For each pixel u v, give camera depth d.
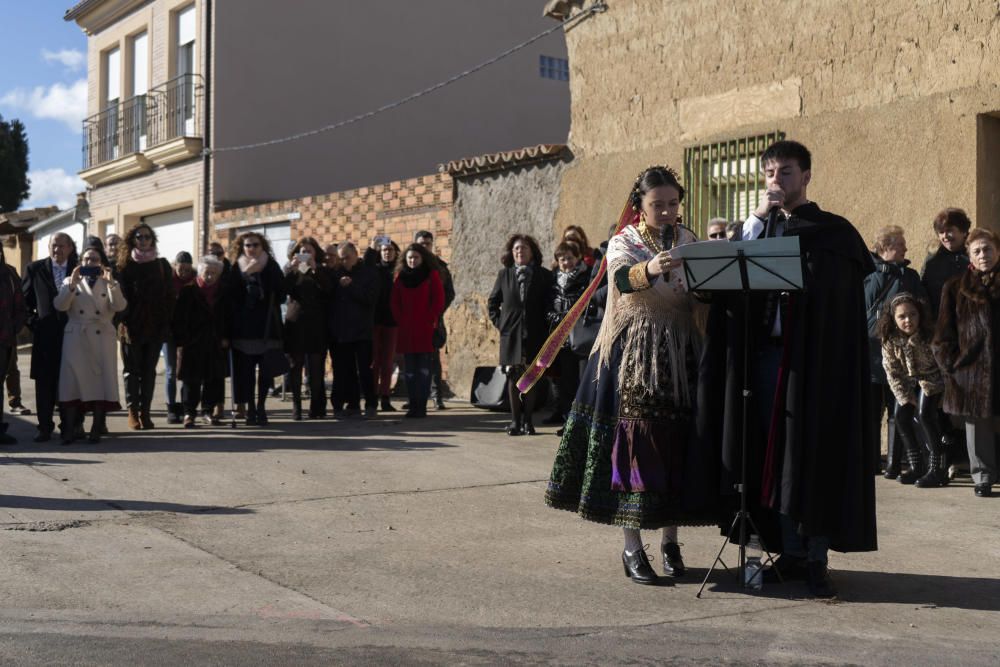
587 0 12.12
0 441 9.57
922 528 6.45
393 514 6.75
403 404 13.58
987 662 4.04
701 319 5.12
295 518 6.61
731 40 10.59
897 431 8.05
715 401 5.00
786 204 5.03
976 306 7.39
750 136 10.39
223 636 4.33
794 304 4.85
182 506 6.92
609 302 5.14
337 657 4.09
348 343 11.83
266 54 19.42
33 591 4.93
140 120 21.72
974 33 8.77
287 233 17.19
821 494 4.80
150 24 21.20
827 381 4.83
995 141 8.94
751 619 4.60
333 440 9.91
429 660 4.05
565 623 4.54
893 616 4.65
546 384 12.26
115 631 4.38
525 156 12.77
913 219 9.16
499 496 7.36
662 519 4.98
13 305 9.61
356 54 20.34
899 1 9.27
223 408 11.34
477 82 21.72
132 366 10.59
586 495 5.11
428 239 11.84
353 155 20.25
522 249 10.30
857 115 9.56
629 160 11.64
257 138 19.33
